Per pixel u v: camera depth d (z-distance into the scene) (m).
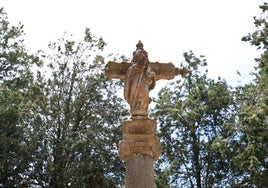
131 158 10.84
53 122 33.72
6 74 37.56
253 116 26.62
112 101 35.47
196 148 35.22
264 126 26.69
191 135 35.94
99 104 35.09
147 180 10.66
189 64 38.00
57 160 32.50
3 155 32.12
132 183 10.63
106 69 11.69
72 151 32.38
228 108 36.16
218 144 29.89
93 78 35.28
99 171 32.94
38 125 33.06
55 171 32.12
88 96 34.84
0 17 38.22
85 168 32.81
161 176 34.59
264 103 27.45
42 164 32.38
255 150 26.64
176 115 35.78
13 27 38.22
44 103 34.00
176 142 36.03
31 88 34.62
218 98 35.97
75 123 34.28
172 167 34.66
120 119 34.88
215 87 36.09
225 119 36.06
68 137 32.41
